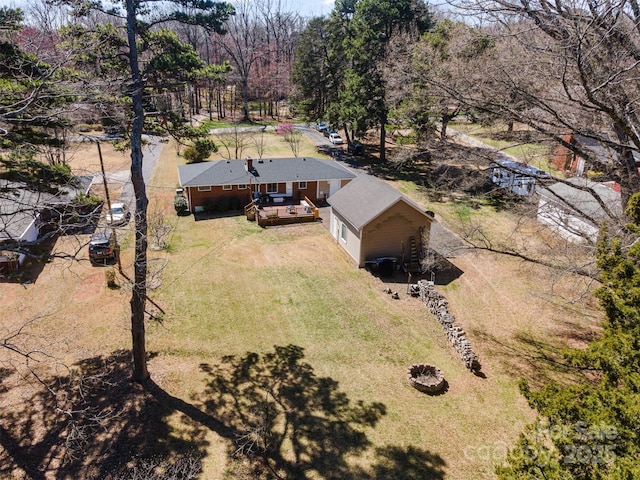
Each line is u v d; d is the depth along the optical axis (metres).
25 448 10.38
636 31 9.63
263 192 29.38
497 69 11.97
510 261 20.59
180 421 11.30
